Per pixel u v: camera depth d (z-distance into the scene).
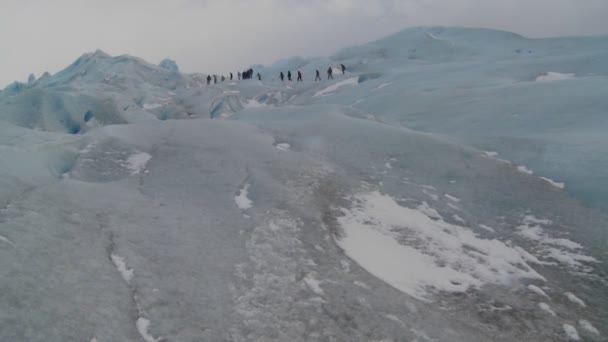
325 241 7.54
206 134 13.47
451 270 7.22
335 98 39.19
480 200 9.90
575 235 8.02
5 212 6.11
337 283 6.18
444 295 6.45
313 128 15.06
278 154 12.01
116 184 9.14
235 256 6.40
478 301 6.32
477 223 8.97
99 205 7.50
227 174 10.08
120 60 72.38
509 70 35.00
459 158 12.12
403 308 5.78
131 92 49.78
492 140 13.75
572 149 11.62
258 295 5.50
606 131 13.04
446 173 11.34
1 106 32.69
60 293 4.62
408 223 8.85
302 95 46.44
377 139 13.60
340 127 14.91
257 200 8.73
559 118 16.30
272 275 6.05
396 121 23.52
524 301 6.33
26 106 33.06
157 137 13.08
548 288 6.66
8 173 7.65
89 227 6.49
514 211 9.26
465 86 29.44
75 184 8.23
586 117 15.55
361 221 8.75
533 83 24.27
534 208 9.22
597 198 8.98
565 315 5.98
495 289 6.68
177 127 14.16
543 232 8.32
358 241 7.89
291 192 9.30
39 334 3.94
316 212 8.62
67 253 5.50
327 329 5.04
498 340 5.38
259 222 7.69
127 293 5.01
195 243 6.62
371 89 38.41
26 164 8.70
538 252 7.76
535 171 10.96
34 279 4.70
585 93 18.61
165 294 5.15
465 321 5.75
